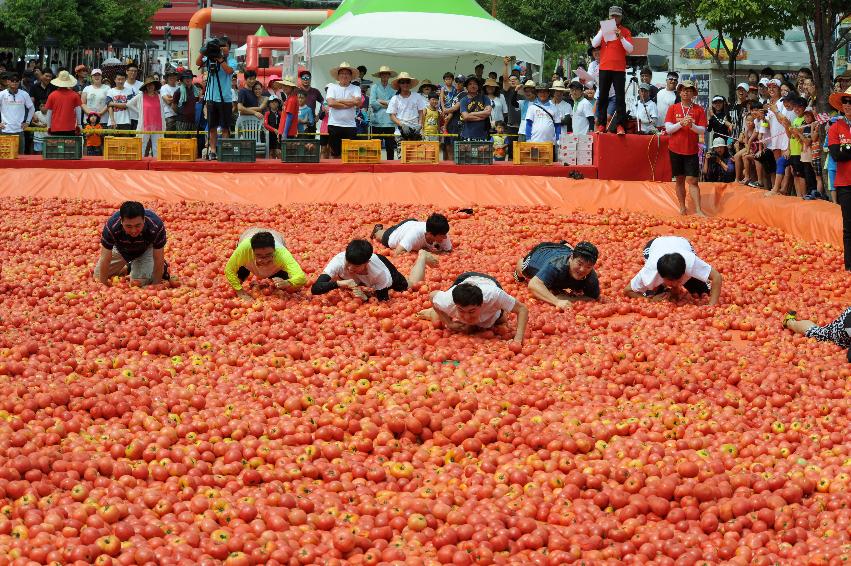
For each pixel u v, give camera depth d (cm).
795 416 776
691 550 571
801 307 1138
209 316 980
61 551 530
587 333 988
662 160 1945
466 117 2152
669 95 2108
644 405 789
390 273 1063
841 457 689
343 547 564
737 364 893
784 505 622
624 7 3447
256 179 1862
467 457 704
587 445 703
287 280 1045
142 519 578
